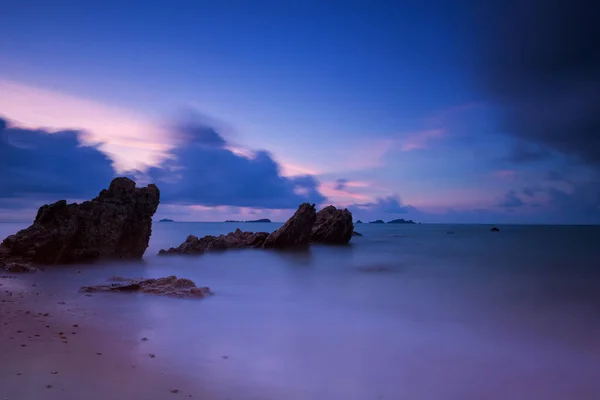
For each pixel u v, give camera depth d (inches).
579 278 1030.4
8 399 262.8
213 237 1817.2
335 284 904.3
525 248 2192.4
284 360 389.7
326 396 316.2
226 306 623.8
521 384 351.9
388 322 554.6
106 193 1210.0
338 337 473.7
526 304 690.8
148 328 474.9
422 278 1015.0
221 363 371.9
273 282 925.2
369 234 4749.0
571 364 399.9
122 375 323.0
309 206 1995.6
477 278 1019.3
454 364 394.9
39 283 750.5
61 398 269.9
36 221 1032.2
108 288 686.5
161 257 1471.5
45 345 376.2
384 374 365.4
